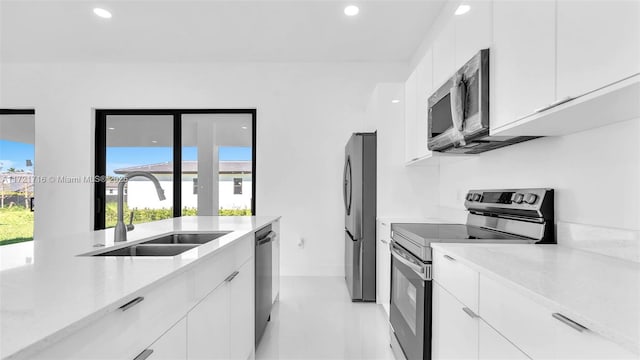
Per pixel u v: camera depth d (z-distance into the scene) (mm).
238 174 4191
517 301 874
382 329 2461
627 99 963
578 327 664
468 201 2256
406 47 3643
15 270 963
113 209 4137
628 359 574
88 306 663
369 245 3051
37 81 4023
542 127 1359
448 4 2730
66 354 597
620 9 864
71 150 4023
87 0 2756
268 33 3324
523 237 1646
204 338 1242
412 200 3021
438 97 2088
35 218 4012
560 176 1524
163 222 2604
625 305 702
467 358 1165
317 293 3314
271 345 2205
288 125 4047
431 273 1537
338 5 2826
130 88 4043
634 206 1169
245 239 1849
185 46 3625
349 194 3229
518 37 1309
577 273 973
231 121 4211
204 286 1243
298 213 4035
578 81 1004
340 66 4039
